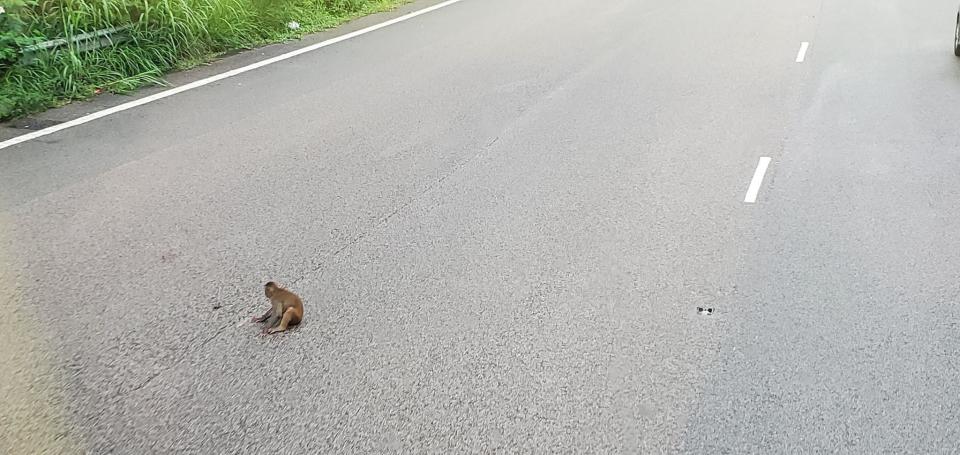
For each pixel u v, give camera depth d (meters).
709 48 11.66
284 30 13.02
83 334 4.72
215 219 6.25
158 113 8.99
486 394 4.15
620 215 6.18
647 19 13.95
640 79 10.08
